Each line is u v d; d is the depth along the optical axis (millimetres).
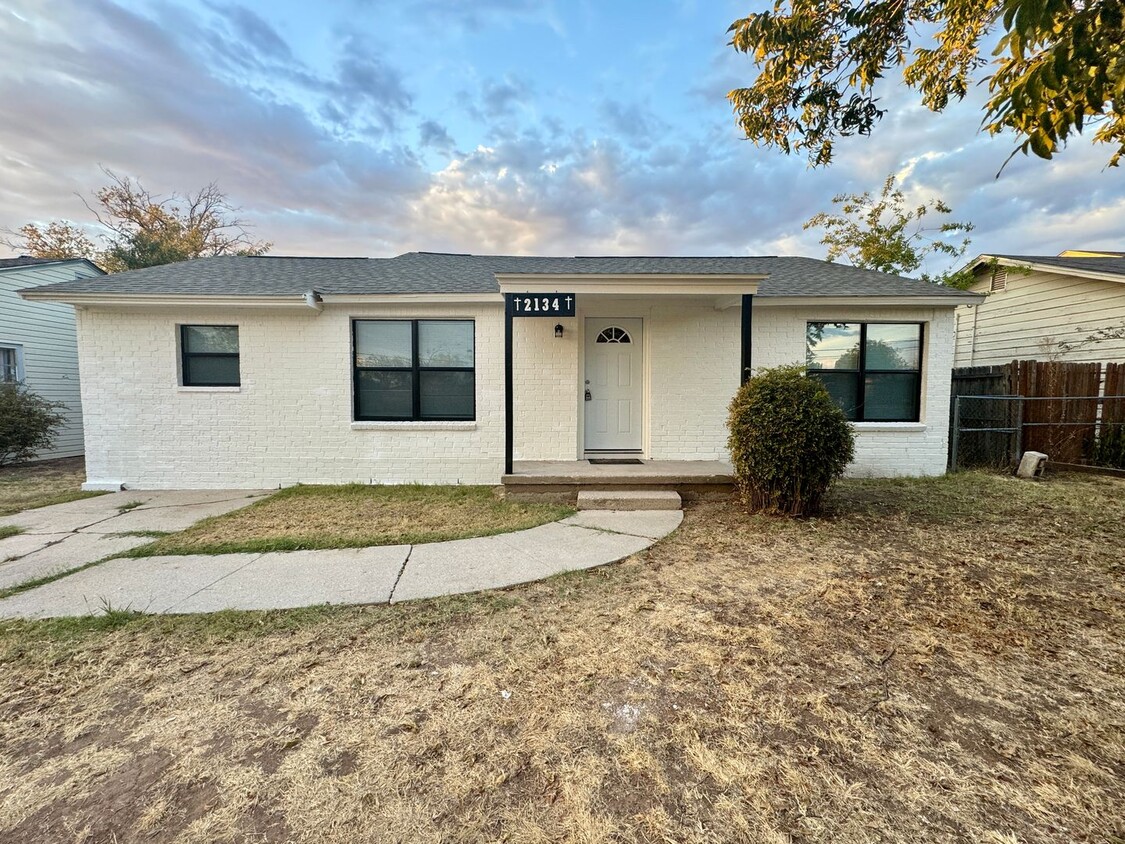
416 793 1678
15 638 2791
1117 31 1842
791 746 1902
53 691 2297
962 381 8781
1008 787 1691
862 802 1631
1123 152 3352
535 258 9531
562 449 7336
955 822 1549
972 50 3871
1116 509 5395
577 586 3533
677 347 7363
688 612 3098
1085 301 9672
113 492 6980
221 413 7148
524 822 1557
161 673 2447
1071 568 3760
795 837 1496
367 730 2012
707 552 4250
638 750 1883
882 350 7469
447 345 7305
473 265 8750
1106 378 7789
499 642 2744
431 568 3902
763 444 5156
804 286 7539
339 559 4121
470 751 1885
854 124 4281
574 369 7277
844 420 5238
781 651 2621
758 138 4645
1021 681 2338
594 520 5305
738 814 1584
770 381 5355
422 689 2301
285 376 7145
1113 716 2074
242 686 2338
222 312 7062
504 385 7016
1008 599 3238
